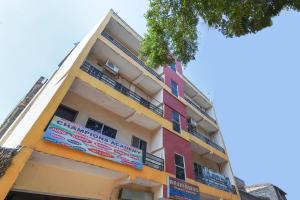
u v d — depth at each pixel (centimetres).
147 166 975
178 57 890
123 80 1348
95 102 1070
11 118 1263
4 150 625
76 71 916
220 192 1328
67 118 945
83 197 812
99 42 1150
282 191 2423
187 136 1406
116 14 1409
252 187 2458
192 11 757
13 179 573
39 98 1080
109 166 823
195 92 2003
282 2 663
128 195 929
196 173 1466
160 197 952
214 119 2042
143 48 952
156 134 1255
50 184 745
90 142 802
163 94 1438
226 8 665
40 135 680
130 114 1147
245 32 720
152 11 851
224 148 1805
